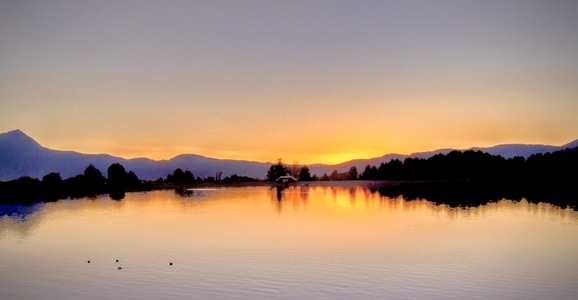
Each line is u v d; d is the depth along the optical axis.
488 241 42.28
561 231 47.31
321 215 63.00
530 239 43.06
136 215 63.06
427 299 26.03
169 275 31.36
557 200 78.12
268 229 50.56
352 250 38.72
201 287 28.56
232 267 33.25
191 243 42.53
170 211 68.38
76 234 47.88
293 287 28.33
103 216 62.47
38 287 29.02
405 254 37.00
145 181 124.56
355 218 59.22
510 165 114.56
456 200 81.94
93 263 35.00
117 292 27.84
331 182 156.50
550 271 31.72
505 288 27.89
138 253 38.38
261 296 26.70
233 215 63.22
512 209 66.31
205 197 96.50
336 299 26.06
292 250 38.97
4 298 27.08
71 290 28.31
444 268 32.59
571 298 26.34
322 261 34.81
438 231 48.06
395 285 28.58
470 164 125.25
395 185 135.62
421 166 137.88
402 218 58.66
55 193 94.12
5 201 82.69
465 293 27.12
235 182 146.50
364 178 155.25
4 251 39.75
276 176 156.38
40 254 38.31
